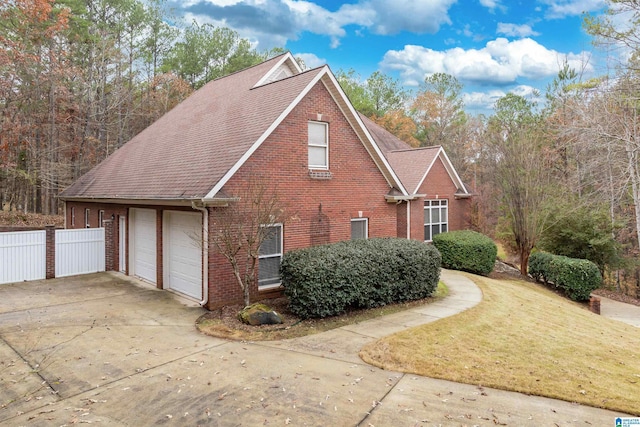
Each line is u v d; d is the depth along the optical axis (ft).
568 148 85.56
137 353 25.66
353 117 45.44
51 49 86.79
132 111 104.01
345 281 33.50
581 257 69.41
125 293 41.34
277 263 40.27
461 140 151.84
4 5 72.59
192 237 36.06
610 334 34.91
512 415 18.74
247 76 57.52
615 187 69.21
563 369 24.32
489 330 31.17
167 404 19.39
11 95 81.25
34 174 88.58
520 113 122.62
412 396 20.36
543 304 43.68
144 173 46.47
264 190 35.78
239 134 40.19
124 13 106.32
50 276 48.42
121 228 51.80
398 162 75.05
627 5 57.57
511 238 76.95
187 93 116.57
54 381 21.81
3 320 32.27
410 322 32.58
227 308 35.50
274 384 21.40
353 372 23.07
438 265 42.06
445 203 74.84
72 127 94.68
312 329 30.50
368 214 48.39
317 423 17.79
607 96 64.85
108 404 19.42
